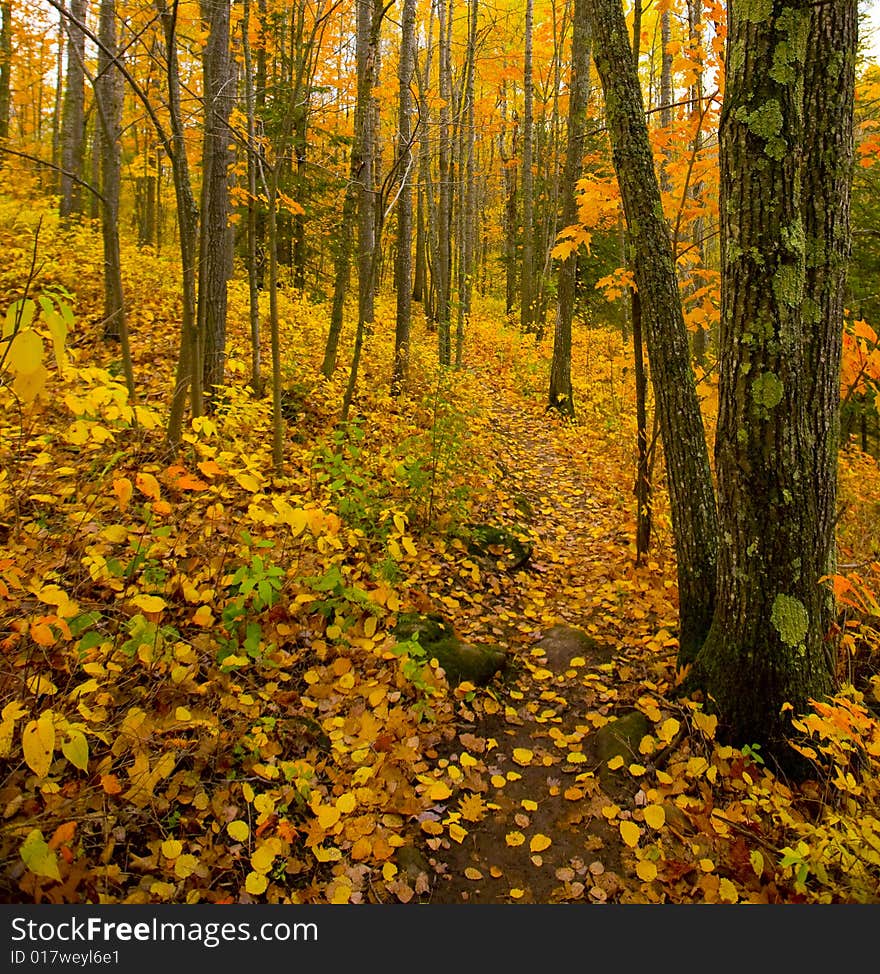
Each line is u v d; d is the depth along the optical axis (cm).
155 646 262
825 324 259
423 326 1511
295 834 235
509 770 293
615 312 1673
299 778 252
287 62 1032
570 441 897
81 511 342
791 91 244
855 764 256
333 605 346
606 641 399
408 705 312
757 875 214
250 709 279
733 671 282
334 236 1159
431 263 1708
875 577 383
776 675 271
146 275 874
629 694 340
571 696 348
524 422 972
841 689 273
